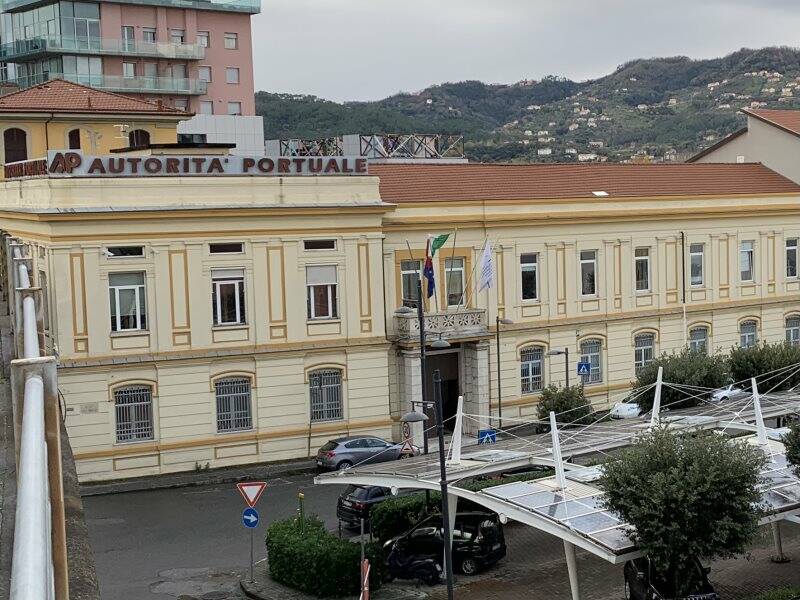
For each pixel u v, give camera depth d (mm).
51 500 5723
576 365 52031
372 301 45344
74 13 88312
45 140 54844
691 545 23328
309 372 44156
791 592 26156
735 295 57781
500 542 30312
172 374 41312
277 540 28688
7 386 14633
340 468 41406
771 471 27688
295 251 43594
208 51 97000
